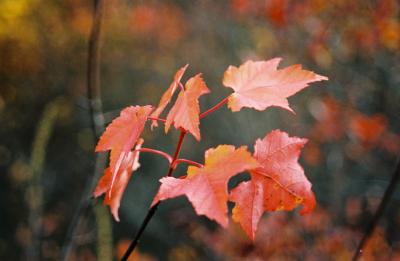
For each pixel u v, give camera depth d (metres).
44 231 8.52
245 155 1.07
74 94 11.44
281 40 7.45
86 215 2.71
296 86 1.27
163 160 11.08
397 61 7.00
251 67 1.35
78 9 11.09
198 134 1.17
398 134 6.96
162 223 9.77
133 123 1.25
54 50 11.32
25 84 11.31
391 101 7.44
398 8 5.92
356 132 6.78
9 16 9.48
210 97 11.20
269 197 1.29
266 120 10.07
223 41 11.07
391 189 2.02
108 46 11.61
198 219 8.59
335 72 7.40
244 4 7.14
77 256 7.02
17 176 9.65
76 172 11.19
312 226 6.12
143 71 12.23
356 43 6.45
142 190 10.89
